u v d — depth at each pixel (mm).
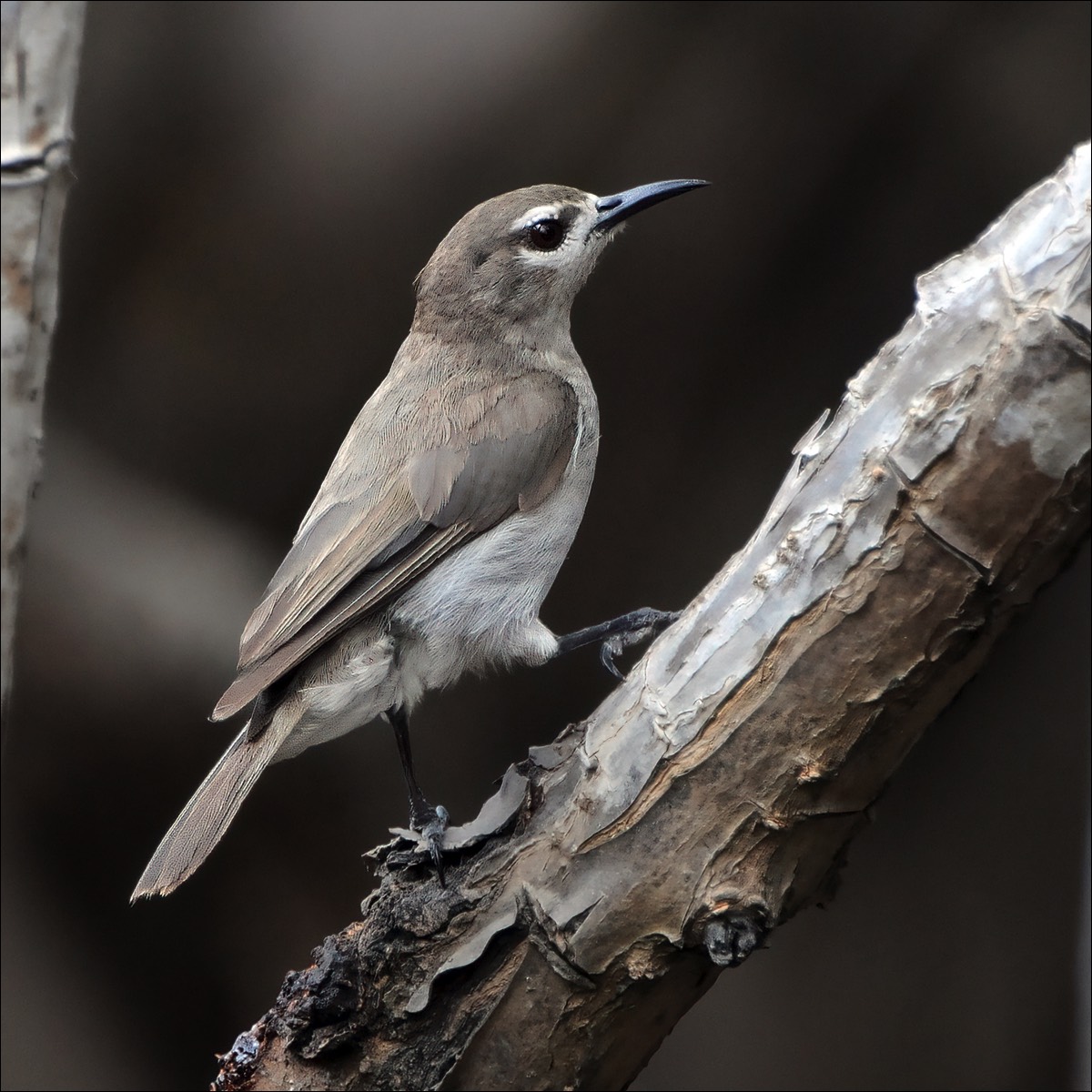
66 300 12227
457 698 13047
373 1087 5969
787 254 13016
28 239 6953
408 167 12297
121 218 12148
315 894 12570
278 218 12305
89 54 11859
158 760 12109
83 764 11961
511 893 5805
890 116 12688
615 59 12188
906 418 4988
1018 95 12695
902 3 12188
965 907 12570
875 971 12469
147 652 11945
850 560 5148
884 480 5039
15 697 11711
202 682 12070
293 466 12820
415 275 12617
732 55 12289
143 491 12547
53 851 11969
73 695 11820
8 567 7051
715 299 13023
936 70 12539
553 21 12000
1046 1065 12195
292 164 12188
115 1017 11984
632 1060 5934
